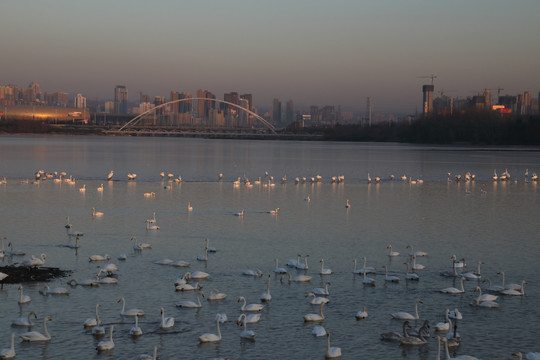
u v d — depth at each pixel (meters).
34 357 36.16
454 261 53.28
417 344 38.97
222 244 64.12
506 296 48.09
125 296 46.25
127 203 93.19
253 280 51.00
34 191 106.00
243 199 101.00
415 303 45.50
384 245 65.56
